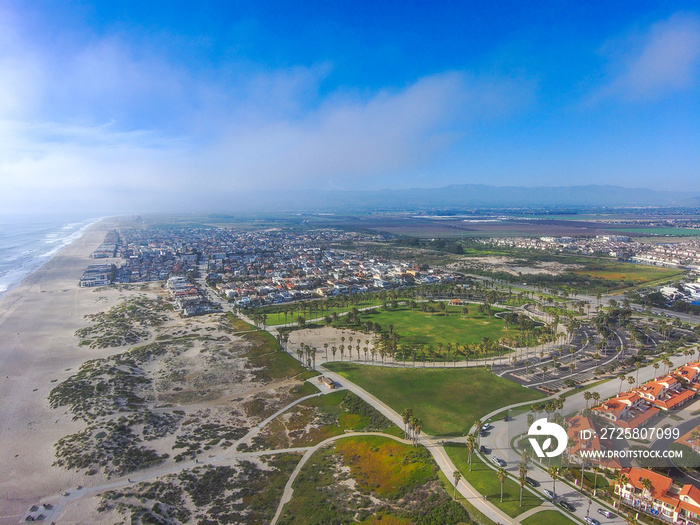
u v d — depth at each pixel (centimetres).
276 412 15200
